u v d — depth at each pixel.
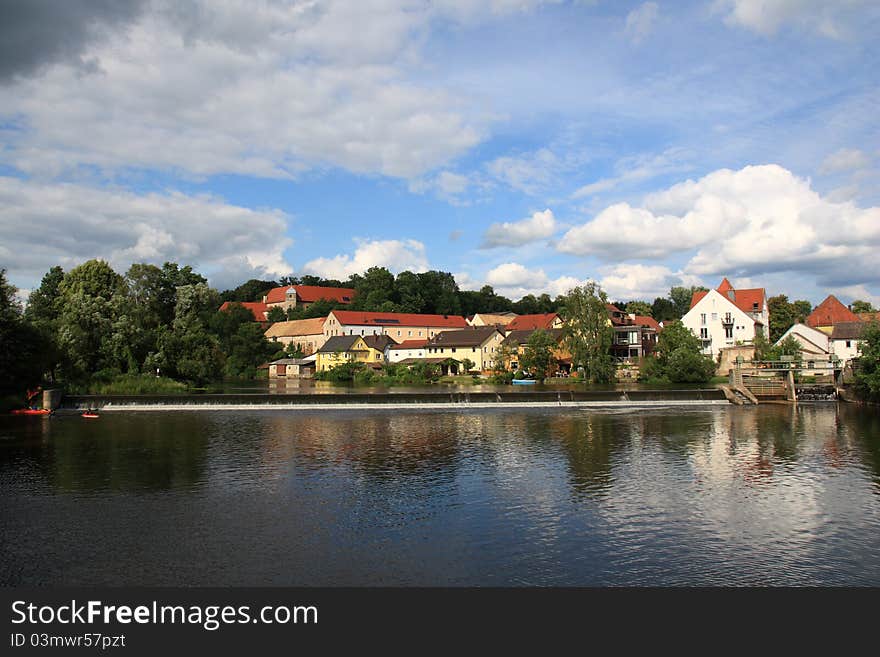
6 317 59.91
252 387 102.00
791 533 22.62
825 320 128.00
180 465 34.47
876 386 60.66
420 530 22.97
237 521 24.08
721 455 37.28
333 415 58.22
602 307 103.25
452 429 48.66
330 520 24.16
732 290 127.25
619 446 40.56
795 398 67.88
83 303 78.62
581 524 23.64
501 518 24.41
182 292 95.69
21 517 24.67
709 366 97.69
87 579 18.95
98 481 30.64
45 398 59.91
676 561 20.05
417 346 150.00
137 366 80.56
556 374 118.00
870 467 33.72
